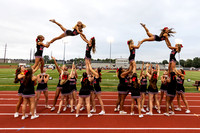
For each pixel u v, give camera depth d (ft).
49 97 26.55
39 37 16.42
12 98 24.50
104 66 239.09
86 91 15.62
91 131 12.28
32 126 13.15
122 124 13.89
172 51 19.34
